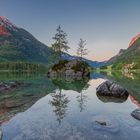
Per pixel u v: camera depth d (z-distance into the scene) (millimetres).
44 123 9164
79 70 60781
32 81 37969
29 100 16047
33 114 11016
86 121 9445
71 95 19203
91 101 15672
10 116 10570
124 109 12477
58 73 64125
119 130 8133
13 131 8078
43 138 7281
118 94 17562
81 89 24578
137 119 9852
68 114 10992
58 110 12125
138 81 37531
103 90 18688
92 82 36000
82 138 7266
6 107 13086
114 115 10727
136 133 7816
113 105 13898
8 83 27312
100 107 13117
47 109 12430
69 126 8664
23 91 22188
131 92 20953
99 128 8367
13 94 19688
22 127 8570
